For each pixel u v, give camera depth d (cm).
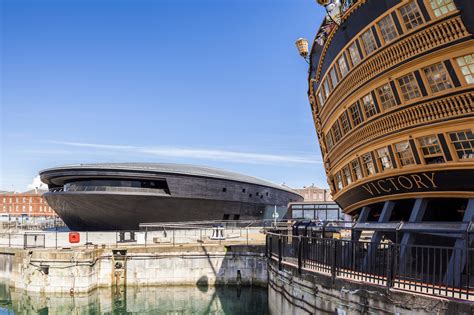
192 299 2861
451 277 1287
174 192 4181
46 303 2742
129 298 2870
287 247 2064
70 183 4369
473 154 1440
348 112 1947
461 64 1409
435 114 1498
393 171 1709
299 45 2392
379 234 1700
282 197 5778
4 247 3134
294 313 1598
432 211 1823
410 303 1052
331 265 1377
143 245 3147
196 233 3997
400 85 1616
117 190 4119
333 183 2406
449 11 1388
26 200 11675
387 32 1614
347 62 1870
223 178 4512
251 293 2983
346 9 1767
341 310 1277
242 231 4212
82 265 2800
